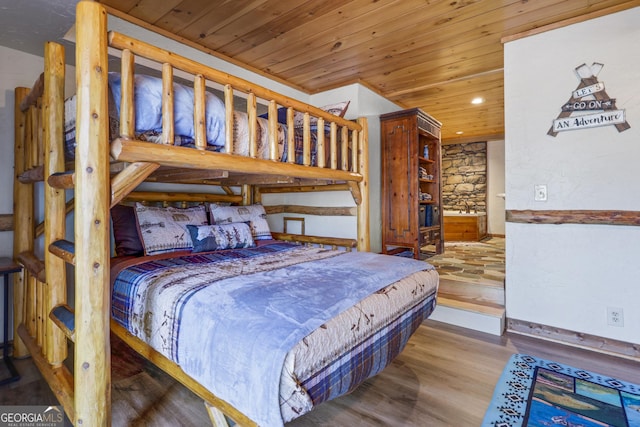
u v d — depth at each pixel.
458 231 6.31
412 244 3.79
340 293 1.44
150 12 2.19
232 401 1.09
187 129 1.57
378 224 3.95
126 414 1.59
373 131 3.80
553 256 2.43
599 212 2.24
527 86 2.49
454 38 2.58
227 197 3.47
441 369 2.04
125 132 1.28
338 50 2.79
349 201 3.55
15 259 2.24
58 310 1.62
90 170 1.20
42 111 1.97
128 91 1.29
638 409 1.61
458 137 6.77
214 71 1.59
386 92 3.90
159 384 1.87
